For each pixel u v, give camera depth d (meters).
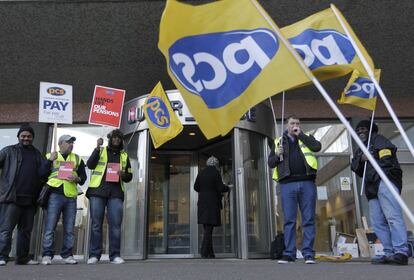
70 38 7.25
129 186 7.50
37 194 5.28
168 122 6.86
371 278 2.89
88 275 3.32
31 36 7.18
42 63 7.91
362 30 7.25
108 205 5.27
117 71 8.21
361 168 4.66
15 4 6.48
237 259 6.32
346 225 8.35
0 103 9.29
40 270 3.86
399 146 8.94
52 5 6.53
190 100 2.90
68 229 5.21
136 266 4.33
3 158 5.13
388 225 4.40
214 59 2.93
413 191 8.59
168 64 2.88
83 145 9.05
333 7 3.35
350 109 9.09
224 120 2.88
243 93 2.85
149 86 8.75
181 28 2.94
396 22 7.04
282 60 2.74
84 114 9.14
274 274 3.22
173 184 8.77
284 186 4.57
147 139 7.36
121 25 6.97
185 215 8.59
